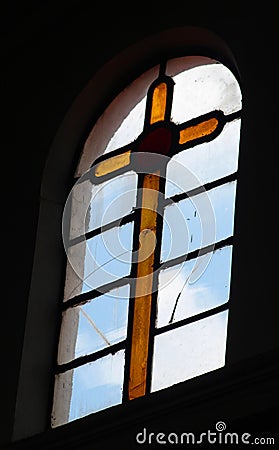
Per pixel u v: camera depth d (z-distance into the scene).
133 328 8.75
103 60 9.55
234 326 7.90
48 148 9.56
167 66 9.40
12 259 9.41
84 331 9.02
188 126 9.05
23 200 9.55
